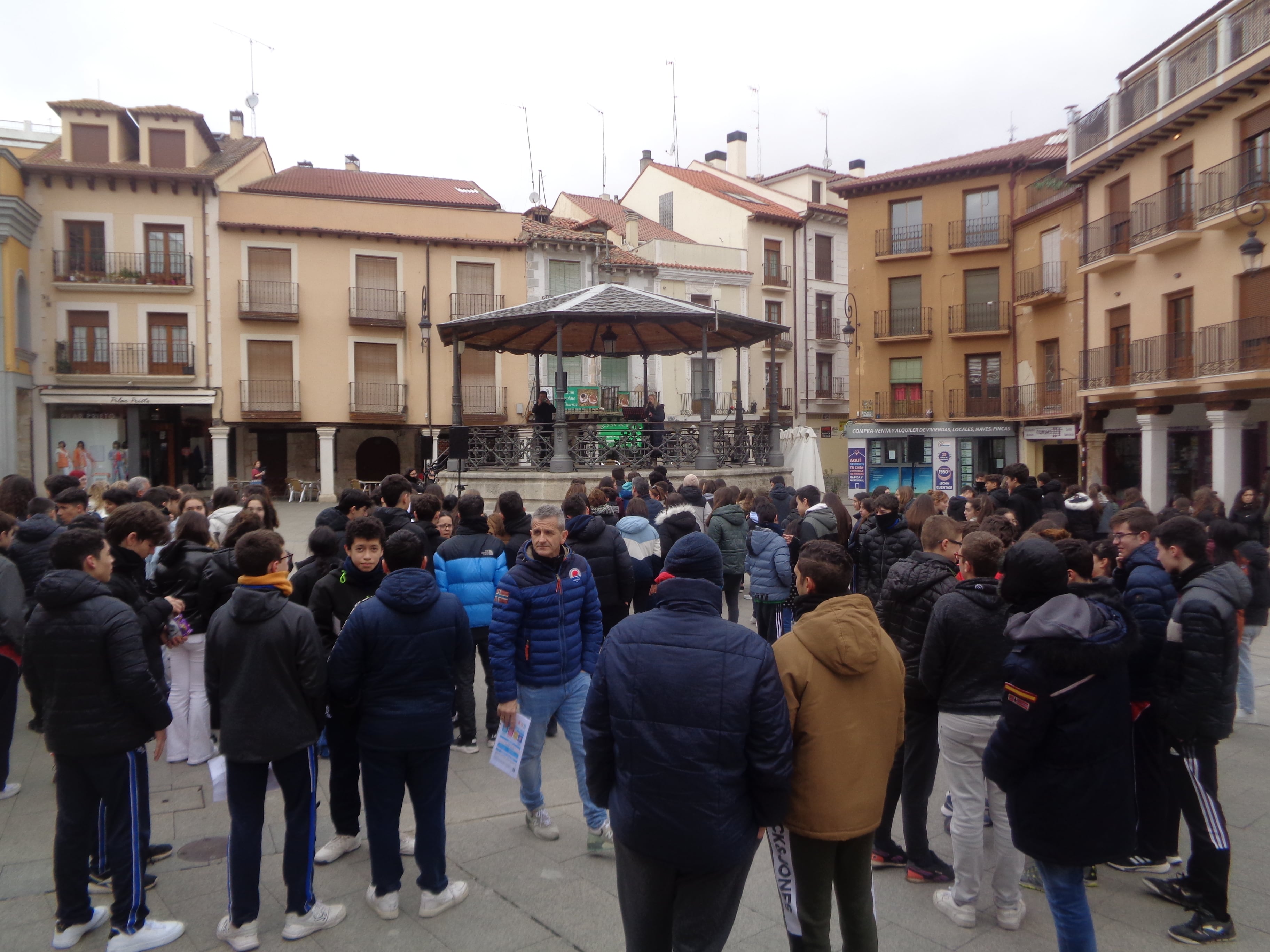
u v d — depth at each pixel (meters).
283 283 28.03
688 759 2.59
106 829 3.67
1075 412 24.78
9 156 24.88
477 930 3.65
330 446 28.66
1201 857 3.54
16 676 5.04
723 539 8.55
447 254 29.83
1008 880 3.62
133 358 26.78
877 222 31.17
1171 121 17.92
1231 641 3.56
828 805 2.87
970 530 5.65
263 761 3.47
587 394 30.48
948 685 3.68
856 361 31.75
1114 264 20.42
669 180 38.72
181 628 5.54
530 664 4.39
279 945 3.53
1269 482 15.70
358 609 3.74
